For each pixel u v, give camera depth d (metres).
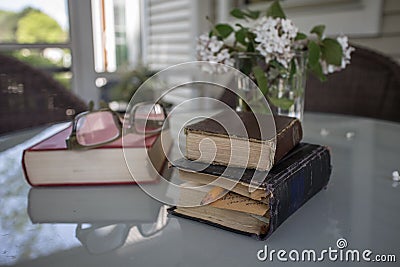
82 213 0.52
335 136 0.96
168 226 0.48
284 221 0.47
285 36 0.77
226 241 0.44
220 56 0.81
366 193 0.58
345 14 1.57
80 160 0.60
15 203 0.55
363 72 1.35
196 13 2.25
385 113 1.31
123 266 0.39
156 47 2.71
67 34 2.16
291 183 0.47
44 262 0.40
